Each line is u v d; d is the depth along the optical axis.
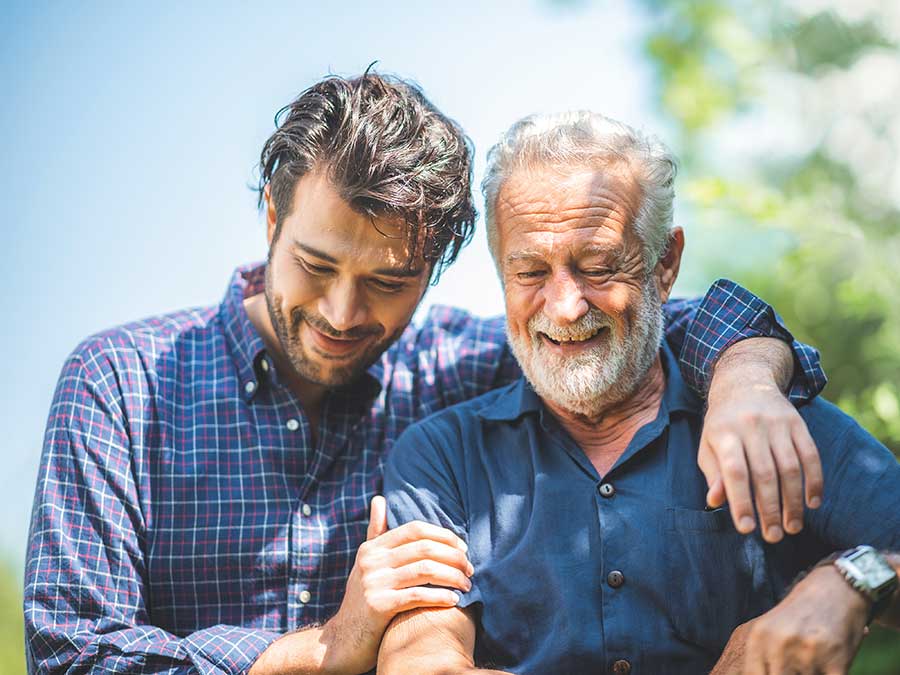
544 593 2.55
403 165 2.76
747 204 4.68
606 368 2.62
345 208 2.71
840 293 4.30
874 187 5.11
